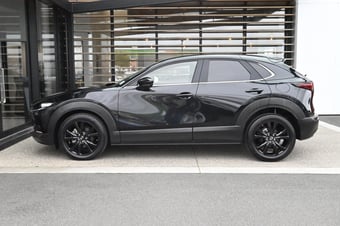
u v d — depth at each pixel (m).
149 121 5.98
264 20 11.09
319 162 6.01
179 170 5.56
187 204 4.20
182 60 6.12
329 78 10.91
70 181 5.03
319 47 10.84
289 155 6.44
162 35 11.17
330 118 10.44
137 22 11.14
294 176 5.25
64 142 6.09
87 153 6.13
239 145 7.18
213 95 5.93
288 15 10.97
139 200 4.32
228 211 3.99
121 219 3.81
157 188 4.73
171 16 11.09
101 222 3.74
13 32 8.06
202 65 6.09
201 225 3.66
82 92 6.17
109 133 6.04
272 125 6.00
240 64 6.08
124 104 5.98
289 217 3.84
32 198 4.41
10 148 6.95
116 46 11.17
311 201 4.27
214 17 11.12
